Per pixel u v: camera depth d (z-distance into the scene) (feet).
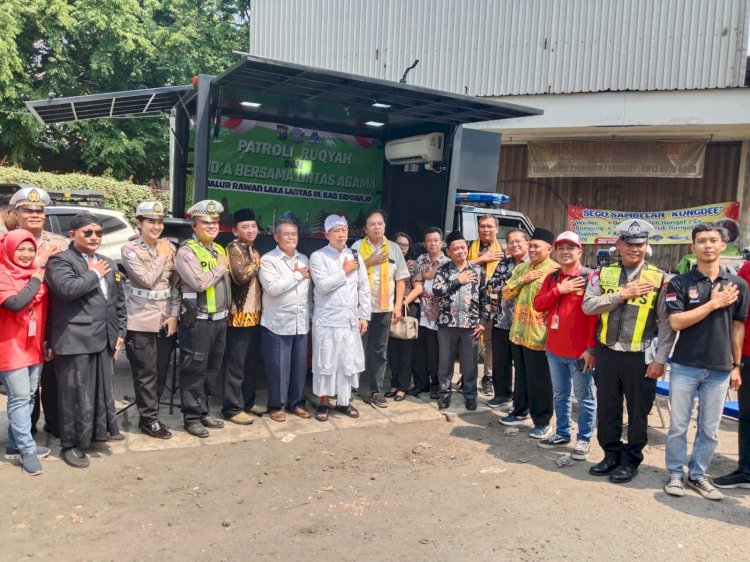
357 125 26.84
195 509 12.51
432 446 16.40
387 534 11.74
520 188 43.57
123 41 59.36
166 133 64.90
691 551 11.35
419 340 20.68
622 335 13.93
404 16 44.42
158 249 15.89
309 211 26.81
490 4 41.16
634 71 37.17
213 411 18.42
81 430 14.39
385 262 19.39
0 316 13.47
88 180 50.57
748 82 35.76
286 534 11.64
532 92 40.04
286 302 17.34
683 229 39.50
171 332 16.11
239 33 72.95
